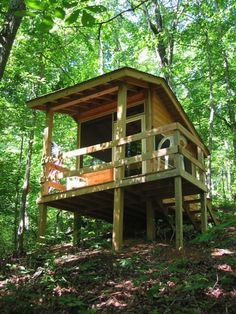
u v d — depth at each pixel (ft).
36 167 62.08
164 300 19.76
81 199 37.50
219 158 92.12
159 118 41.55
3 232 64.64
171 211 39.73
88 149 36.37
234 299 19.02
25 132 52.01
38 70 55.16
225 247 29.07
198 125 74.18
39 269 27.04
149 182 33.86
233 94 69.72
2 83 52.49
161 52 64.39
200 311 18.20
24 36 47.85
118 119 35.42
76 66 72.28
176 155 32.09
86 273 25.39
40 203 38.09
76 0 14.55
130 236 40.45
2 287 24.58
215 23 59.93
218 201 67.62
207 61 69.21
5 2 18.45
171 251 29.27
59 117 65.36
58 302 21.02
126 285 22.65
